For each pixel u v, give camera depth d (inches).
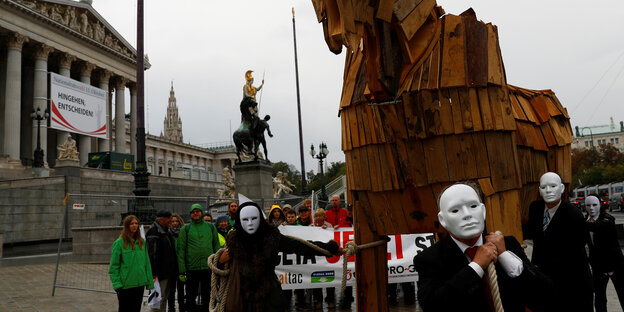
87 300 353.7
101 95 1651.1
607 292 325.1
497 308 75.8
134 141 2412.6
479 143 128.7
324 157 1137.4
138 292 247.3
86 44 2053.4
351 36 105.3
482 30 134.7
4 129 1734.7
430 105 127.4
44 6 1852.9
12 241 957.8
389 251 314.5
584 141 4734.3
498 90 132.9
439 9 138.9
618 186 1732.3
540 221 163.0
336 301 333.7
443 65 129.8
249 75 808.3
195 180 1857.8
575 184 2541.8
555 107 203.3
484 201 127.0
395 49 131.6
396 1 123.7
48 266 538.9
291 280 310.2
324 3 120.1
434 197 131.6
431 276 85.1
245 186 765.3
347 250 139.9
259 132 799.7
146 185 559.5
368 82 127.1
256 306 152.9
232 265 159.0
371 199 141.2
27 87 1959.9
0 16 1653.5
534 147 176.1
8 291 393.4
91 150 2213.3
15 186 1007.6
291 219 344.5
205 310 304.5
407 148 131.9
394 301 319.6
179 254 293.0
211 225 303.6
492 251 80.0
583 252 155.8
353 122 141.7
